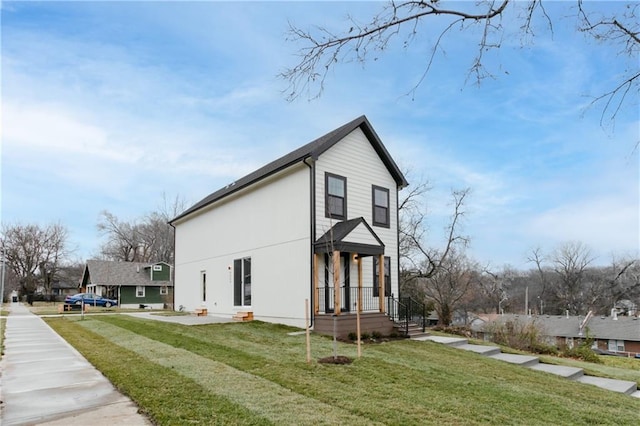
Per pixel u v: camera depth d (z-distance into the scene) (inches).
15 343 389.7
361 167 545.3
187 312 761.0
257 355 308.2
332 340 398.0
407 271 922.7
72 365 279.7
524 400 236.7
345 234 456.1
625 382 336.8
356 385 236.1
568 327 1456.7
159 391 205.8
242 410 179.8
